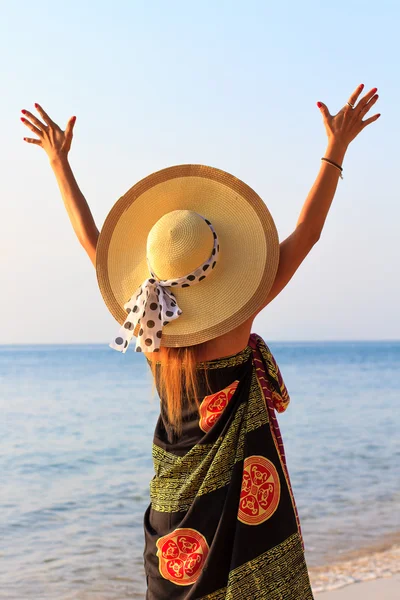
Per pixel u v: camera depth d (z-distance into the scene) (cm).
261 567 233
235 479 238
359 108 265
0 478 1307
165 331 246
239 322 242
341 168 263
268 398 251
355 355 10094
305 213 258
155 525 252
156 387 262
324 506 1014
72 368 6041
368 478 1274
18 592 662
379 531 838
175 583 243
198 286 248
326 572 642
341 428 2108
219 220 257
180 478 248
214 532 239
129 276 262
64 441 1802
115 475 1339
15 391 3475
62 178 304
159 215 263
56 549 813
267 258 247
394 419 2342
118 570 733
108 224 264
